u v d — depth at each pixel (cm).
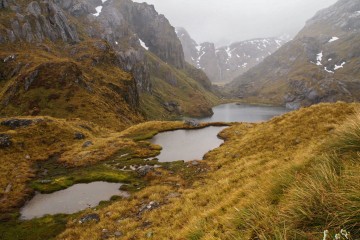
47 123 5409
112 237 1758
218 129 6062
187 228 1120
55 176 3556
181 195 2281
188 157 3959
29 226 2286
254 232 674
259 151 2862
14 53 15550
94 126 6950
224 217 952
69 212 2488
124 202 2416
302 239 532
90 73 14825
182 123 6606
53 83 11162
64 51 18938
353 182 562
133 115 13125
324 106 3197
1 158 3991
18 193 2973
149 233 1556
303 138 2567
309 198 610
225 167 2830
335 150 877
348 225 488
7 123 5238
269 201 834
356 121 904
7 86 12538
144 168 3381
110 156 4294
